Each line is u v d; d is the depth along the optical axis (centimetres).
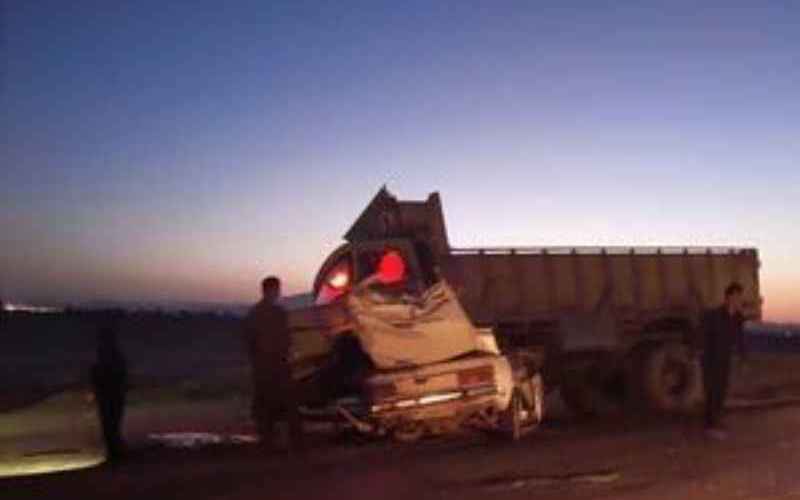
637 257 2250
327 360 1600
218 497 1173
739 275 2412
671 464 1416
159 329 6569
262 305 1520
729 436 1667
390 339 1553
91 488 1227
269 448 1518
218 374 3672
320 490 1215
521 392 1694
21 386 3192
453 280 1986
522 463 1406
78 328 6519
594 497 1203
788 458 1473
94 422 2383
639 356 2208
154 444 1797
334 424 1561
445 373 1560
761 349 5753
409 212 1959
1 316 6425
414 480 1282
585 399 2206
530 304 2091
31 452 1912
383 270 1777
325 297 1786
